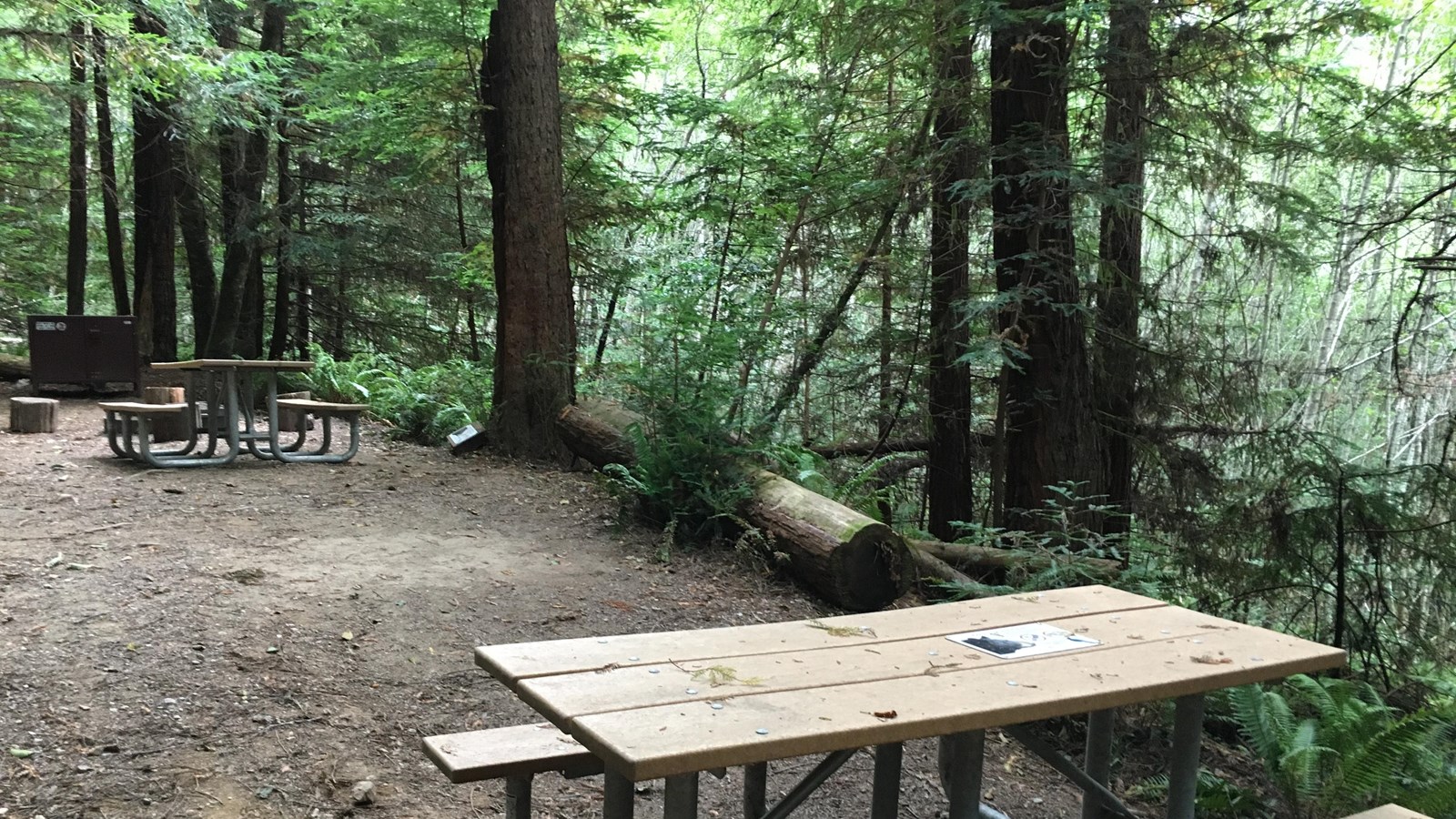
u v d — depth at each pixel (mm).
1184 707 2783
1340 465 7938
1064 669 2242
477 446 8820
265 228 15750
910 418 10164
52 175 17781
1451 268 8055
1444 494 7508
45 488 6312
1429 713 3566
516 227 8812
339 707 3592
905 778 3768
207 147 15938
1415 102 7934
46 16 12336
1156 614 2869
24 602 4176
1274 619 8125
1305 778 3779
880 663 2227
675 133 12680
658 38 12555
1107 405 8375
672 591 5336
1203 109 7824
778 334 9281
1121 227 8398
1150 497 8641
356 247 16609
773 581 5672
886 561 5332
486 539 5988
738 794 3434
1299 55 9461
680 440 6246
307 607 4449
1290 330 18578
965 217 8648
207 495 6469
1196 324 8352
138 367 11539
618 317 11766
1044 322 7402
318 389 11281
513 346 8820
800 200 10086
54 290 21312
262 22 16969
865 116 9977
